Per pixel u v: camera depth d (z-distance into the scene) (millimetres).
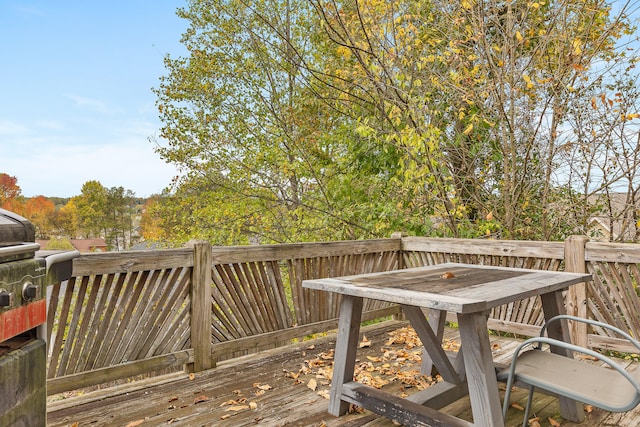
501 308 4535
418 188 5762
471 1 5422
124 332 3066
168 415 2664
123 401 2871
